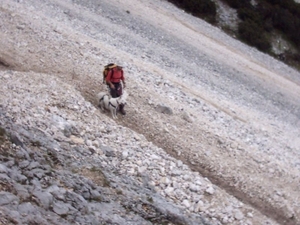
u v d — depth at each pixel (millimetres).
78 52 16219
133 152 11570
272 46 35250
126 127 12906
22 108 11031
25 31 16203
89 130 11641
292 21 38000
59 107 12141
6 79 12453
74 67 14906
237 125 17031
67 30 18844
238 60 29156
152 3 31656
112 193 9164
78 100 12766
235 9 36531
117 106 13023
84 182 8875
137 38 24328
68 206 7648
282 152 16484
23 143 9086
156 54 23234
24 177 7719
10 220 6273
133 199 9336
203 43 28719
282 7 39969
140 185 10500
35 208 7000
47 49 15484
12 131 9109
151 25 27203
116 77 13250
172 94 16797
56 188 7938
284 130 20750
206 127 14727
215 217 10664
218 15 34906
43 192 7508
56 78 13547
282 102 26281
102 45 19266
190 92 18328
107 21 24875
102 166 10352
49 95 12391
